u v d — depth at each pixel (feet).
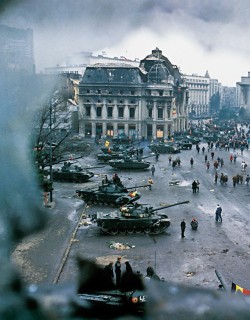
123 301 34.04
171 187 150.10
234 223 102.99
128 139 283.59
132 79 301.43
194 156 236.63
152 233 93.71
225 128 395.75
